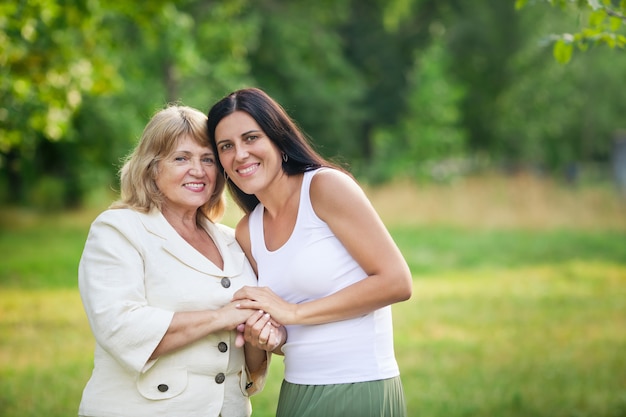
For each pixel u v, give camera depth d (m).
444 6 33.16
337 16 31.38
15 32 7.12
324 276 3.02
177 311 2.97
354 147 32.03
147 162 3.07
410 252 15.68
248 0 27.45
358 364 2.99
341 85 31.33
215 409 2.99
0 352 7.89
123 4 9.29
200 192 3.12
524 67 29.73
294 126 3.16
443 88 27.20
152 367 2.92
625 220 18.27
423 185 23.98
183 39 18.31
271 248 3.19
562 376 7.04
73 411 5.89
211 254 3.20
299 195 3.09
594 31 3.58
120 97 20.31
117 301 2.84
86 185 23.75
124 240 2.97
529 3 3.70
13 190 24.77
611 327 9.18
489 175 22.78
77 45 9.08
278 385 6.62
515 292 11.59
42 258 14.86
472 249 15.95
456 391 6.54
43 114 7.74
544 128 30.41
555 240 16.73
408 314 10.08
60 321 9.49
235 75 23.86
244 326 2.99
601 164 31.61
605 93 29.38
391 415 3.04
